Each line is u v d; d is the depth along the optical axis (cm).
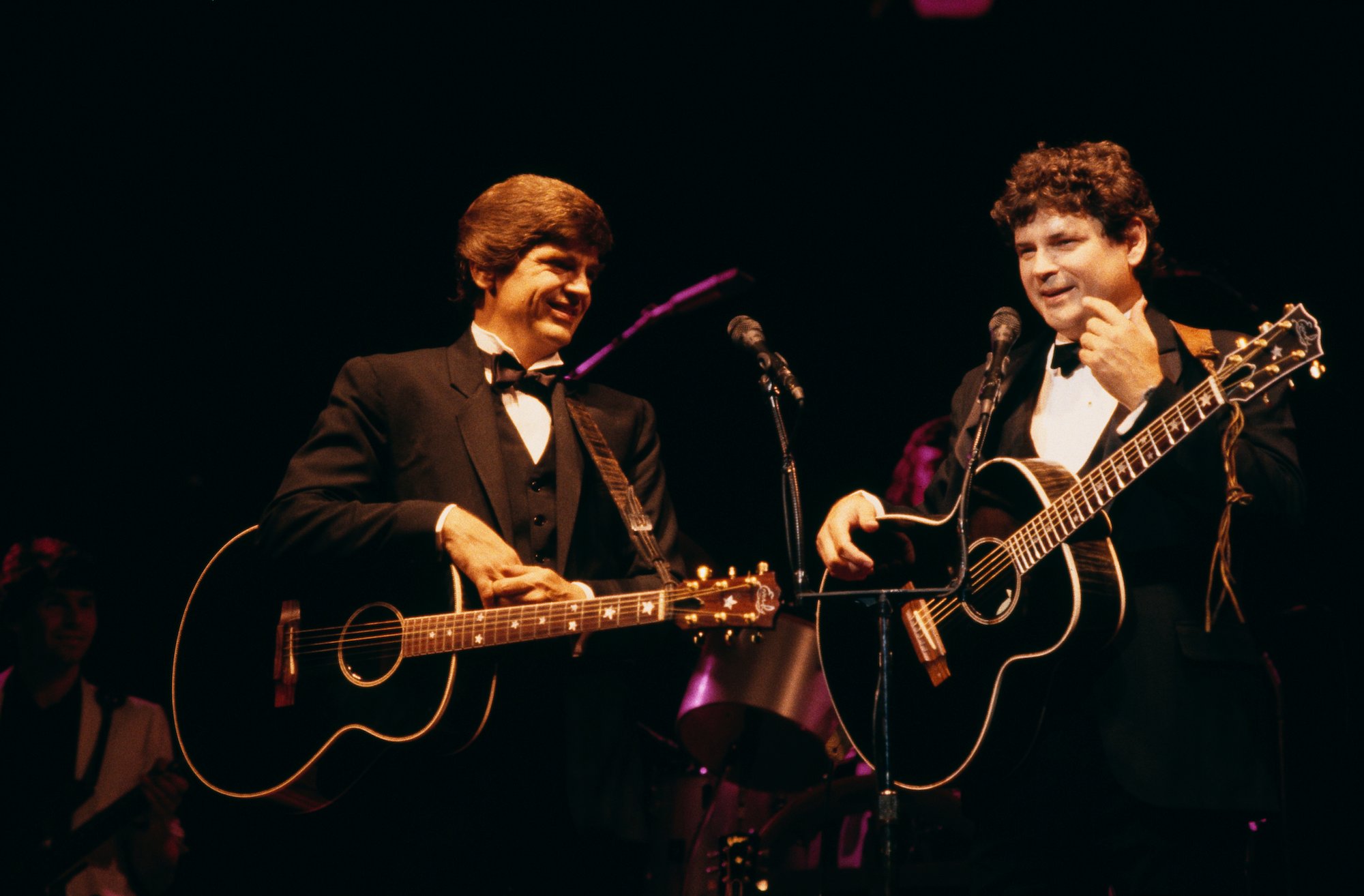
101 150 1229
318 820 988
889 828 533
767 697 898
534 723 610
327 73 1255
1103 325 565
